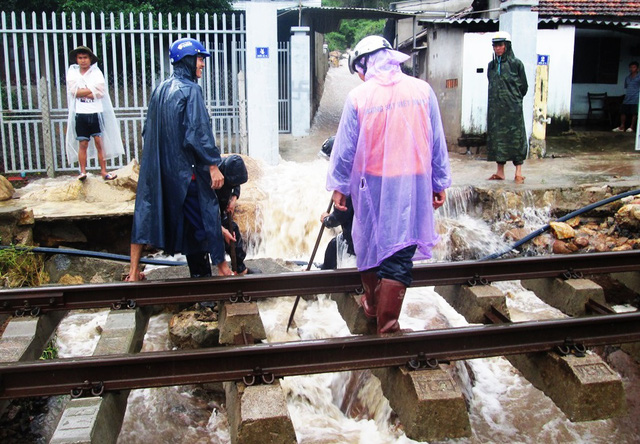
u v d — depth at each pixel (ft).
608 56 53.16
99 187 26.22
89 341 18.75
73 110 26.68
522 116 28.71
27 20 42.57
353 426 15.76
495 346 13.91
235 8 48.67
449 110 42.96
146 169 16.15
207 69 32.71
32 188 28.50
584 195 27.48
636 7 48.55
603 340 14.47
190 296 15.98
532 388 17.60
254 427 11.25
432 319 19.38
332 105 70.13
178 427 15.61
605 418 12.83
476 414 16.57
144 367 12.46
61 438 10.65
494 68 28.81
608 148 41.75
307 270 17.71
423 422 12.00
